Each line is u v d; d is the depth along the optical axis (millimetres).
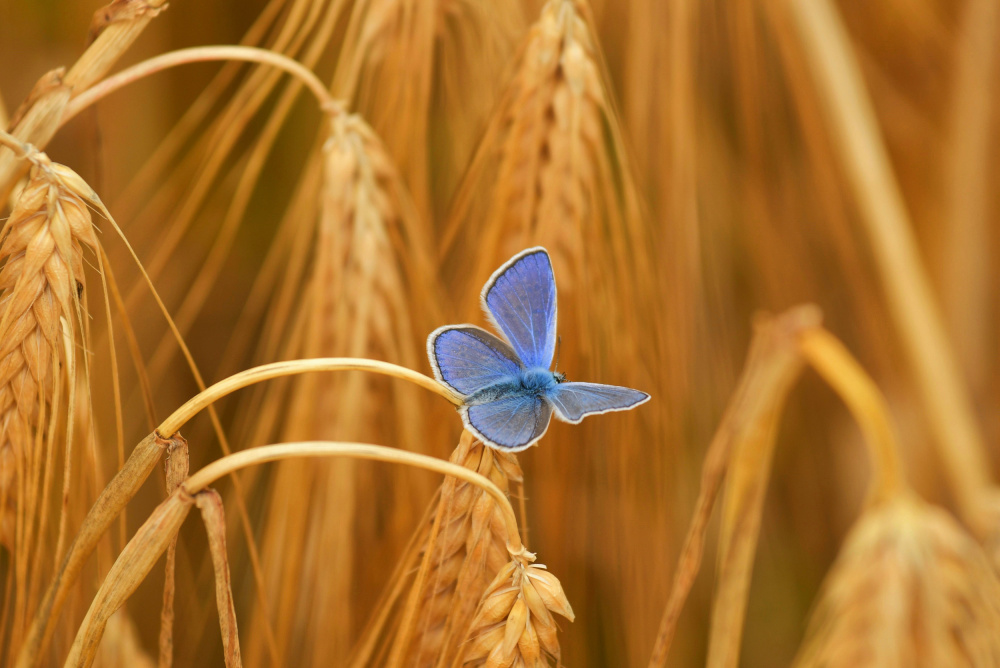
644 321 463
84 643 414
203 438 512
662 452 473
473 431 421
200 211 518
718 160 521
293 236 480
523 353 438
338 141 460
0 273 419
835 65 505
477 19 477
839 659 462
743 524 465
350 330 459
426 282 467
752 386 470
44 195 420
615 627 479
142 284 469
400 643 419
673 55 483
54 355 419
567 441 465
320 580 458
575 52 451
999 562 473
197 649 492
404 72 468
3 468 421
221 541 414
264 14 466
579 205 450
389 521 468
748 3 501
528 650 417
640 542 473
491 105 465
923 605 460
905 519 468
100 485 425
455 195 473
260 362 478
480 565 424
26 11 519
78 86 431
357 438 460
